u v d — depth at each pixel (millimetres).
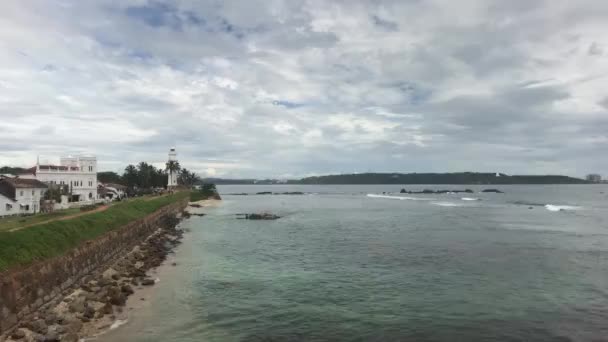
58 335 23938
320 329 27953
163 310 30688
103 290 33781
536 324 28672
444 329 27922
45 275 29391
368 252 55938
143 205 81062
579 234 72562
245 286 38000
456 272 43688
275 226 89125
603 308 31844
